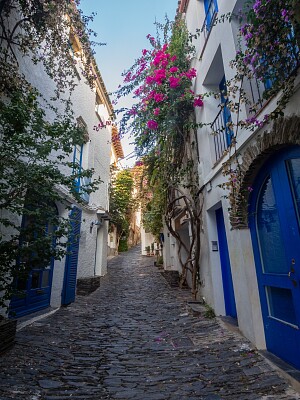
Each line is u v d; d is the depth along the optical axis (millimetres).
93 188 4531
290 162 3199
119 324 5535
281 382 2822
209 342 4223
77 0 5109
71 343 4293
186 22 8008
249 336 3977
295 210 3127
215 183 5516
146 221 15188
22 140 3436
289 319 3283
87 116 9914
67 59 5750
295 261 3111
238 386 2848
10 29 4914
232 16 4422
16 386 2707
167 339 4570
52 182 3744
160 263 15453
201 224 6770
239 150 4070
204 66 6160
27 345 3873
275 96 3012
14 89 4219
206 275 6270
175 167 8312
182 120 7180
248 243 4062
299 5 1977
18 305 5238
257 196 3934
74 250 7680
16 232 4695
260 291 3895
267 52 2617
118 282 11281
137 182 14391
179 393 2764
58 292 6805
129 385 2961
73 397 2643
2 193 3529
